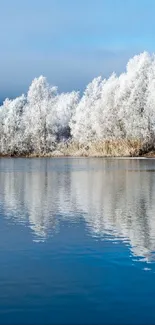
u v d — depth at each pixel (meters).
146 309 11.25
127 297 11.97
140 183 40.38
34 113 114.00
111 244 17.42
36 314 11.06
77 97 128.50
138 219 22.50
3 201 29.03
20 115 120.06
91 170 58.78
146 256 15.69
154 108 93.19
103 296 12.07
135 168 61.69
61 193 33.38
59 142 117.50
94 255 15.87
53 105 115.12
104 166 67.00
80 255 15.88
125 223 21.52
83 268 14.38
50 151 112.62
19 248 16.88
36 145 114.12
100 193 33.16
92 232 19.61
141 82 98.12
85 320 10.76
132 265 14.64
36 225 21.17
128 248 16.80
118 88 102.00
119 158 92.56
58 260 15.29
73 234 19.22
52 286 12.81
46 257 15.66
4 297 12.05
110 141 97.62
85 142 106.44
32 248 16.89
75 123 113.25
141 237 18.56
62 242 17.78
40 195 32.16
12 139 118.62
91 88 114.56
